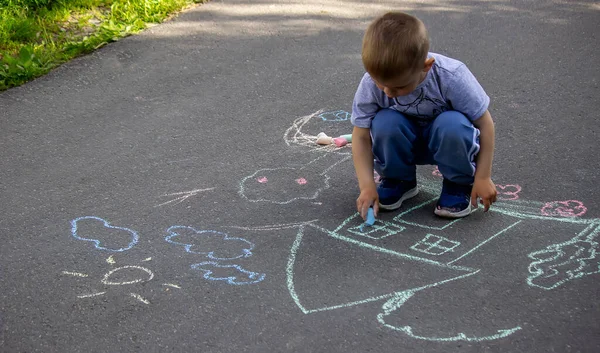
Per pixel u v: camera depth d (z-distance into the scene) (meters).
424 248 2.95
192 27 5.76
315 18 5.95
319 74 4.92
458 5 6.21
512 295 2.63
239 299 2.66
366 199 3.07
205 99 4.57
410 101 3.00
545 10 6.04
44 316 2.61
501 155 3.71
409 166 3.17
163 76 4.93
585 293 2.63
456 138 2.94
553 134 3.93
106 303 2.67
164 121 4.27
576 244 2.93
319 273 2.80
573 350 2.36
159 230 3.14
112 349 2.44
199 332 2.51
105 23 5.69
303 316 2.56
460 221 3.12
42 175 3.67
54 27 5.66
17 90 4.74
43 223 3.22
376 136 3.06
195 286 2.75
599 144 3.80
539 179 3.46
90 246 3.03
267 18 5.94
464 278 2.74
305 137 4.03
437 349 2.38
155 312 2.61
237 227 3.14
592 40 5.36
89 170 3.71
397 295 2.66
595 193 3.32
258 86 4.75
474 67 4.95
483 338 2.42
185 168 3.70
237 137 4.05
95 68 5.07
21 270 2.87
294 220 3.19
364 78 3.07
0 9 5.72
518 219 3.12
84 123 4.27
